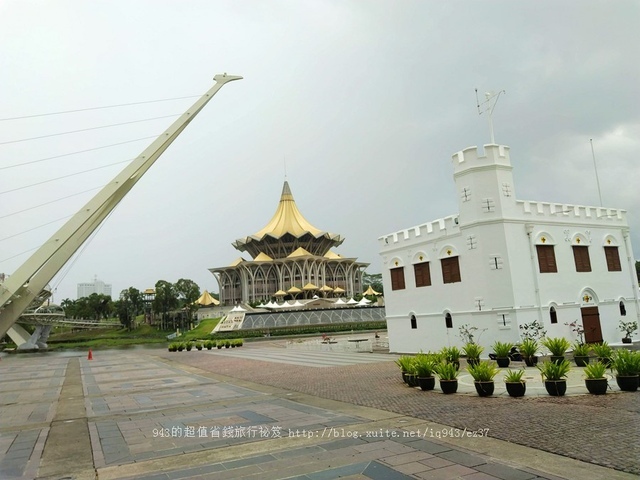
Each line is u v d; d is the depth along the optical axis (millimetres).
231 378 24375
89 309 116188
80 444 11547
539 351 26609
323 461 8875
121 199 24797
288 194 135125
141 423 13695
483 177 28750
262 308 92875
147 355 51094
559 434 9977
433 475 7816
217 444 10617
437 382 18453
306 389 18656
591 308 30828
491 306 27578
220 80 28594
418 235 33281
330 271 128125
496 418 11758
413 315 33688
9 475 9195
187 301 112625
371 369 24516
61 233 20016
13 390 24406
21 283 18641
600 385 14383
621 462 8055
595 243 32375
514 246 28031
